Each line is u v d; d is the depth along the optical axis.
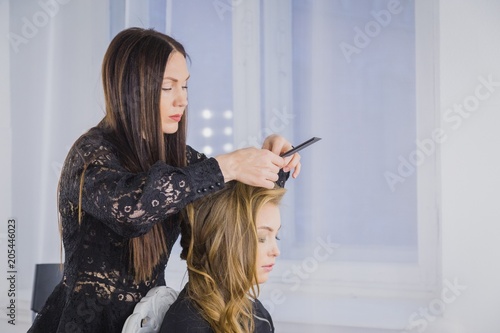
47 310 1.24
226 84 2.29
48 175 2.41
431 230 2.06
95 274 1.17
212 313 1.13
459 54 2.02
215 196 1.20
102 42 2.37
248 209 1.18
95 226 1.17
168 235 1.24
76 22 2.39
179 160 1.28
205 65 2.31
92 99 2.38
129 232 1.06
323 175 2.17
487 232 2.01
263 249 1.21
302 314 2.18
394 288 2.10
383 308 2.10
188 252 1.19
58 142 2.41
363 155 2.14
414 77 2.08
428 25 2.06
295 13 2.21
